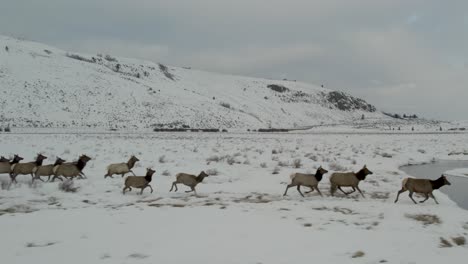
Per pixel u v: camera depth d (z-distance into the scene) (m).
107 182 14.56
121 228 8.38
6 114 68.69
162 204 11.25
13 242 7.31
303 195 12.98
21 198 11.48
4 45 110.81
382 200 12.55
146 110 89.00
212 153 26.94
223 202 11.62
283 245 7.30
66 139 39.09
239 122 103.62
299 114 192.12
